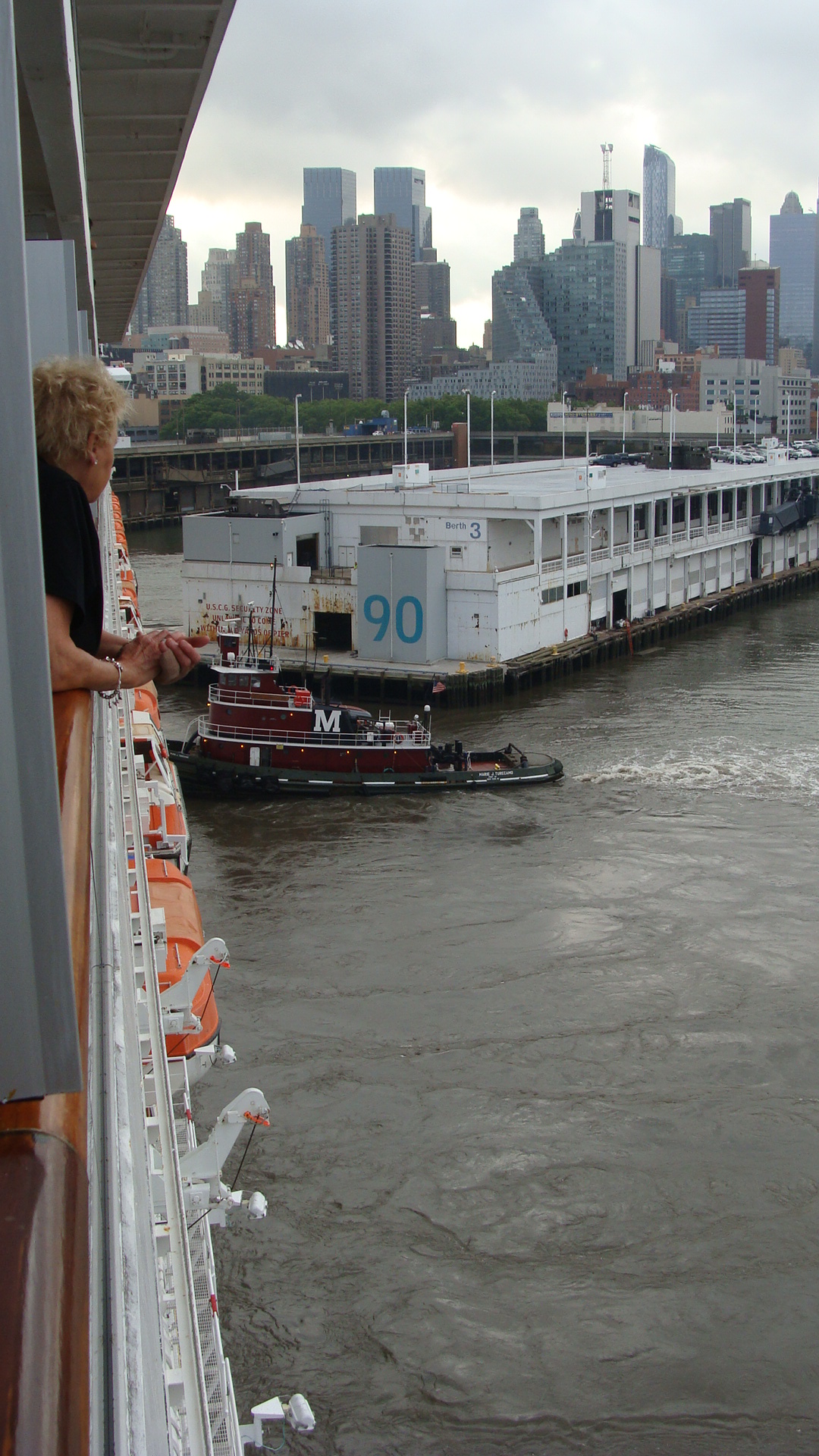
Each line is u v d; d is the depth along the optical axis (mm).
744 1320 25203
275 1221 28141
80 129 11836
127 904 6582
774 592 131750
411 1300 25797
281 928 44719
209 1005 18781
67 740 3527
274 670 65625
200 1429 6715
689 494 114375
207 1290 15219
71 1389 1733
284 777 63719
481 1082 33719
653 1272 26594
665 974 40250
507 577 85312
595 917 45188
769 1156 30359
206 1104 32750
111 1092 3312
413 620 84500
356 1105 32656
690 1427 22828
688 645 103562
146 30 15391
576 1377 23859
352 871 51312
